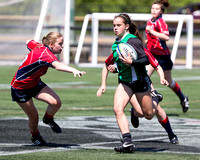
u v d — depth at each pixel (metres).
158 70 20.25
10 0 72.06
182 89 45.62
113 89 44.72
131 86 19.70
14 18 72.62
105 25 89.00
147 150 19.89
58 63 19.08
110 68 19.95
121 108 19.38
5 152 19.05
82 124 26.58
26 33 73.06
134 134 23.88
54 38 19.95
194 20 92.38
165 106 35.34
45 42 20.19
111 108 33.31
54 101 20.17
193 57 90.38
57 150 19.61
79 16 99.31
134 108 21.88
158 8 29.58
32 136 20.81
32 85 20.09
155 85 48.94
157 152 19.48
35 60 19.45
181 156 18.67
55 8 72.88
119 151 19.14
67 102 35.81
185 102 31.70
